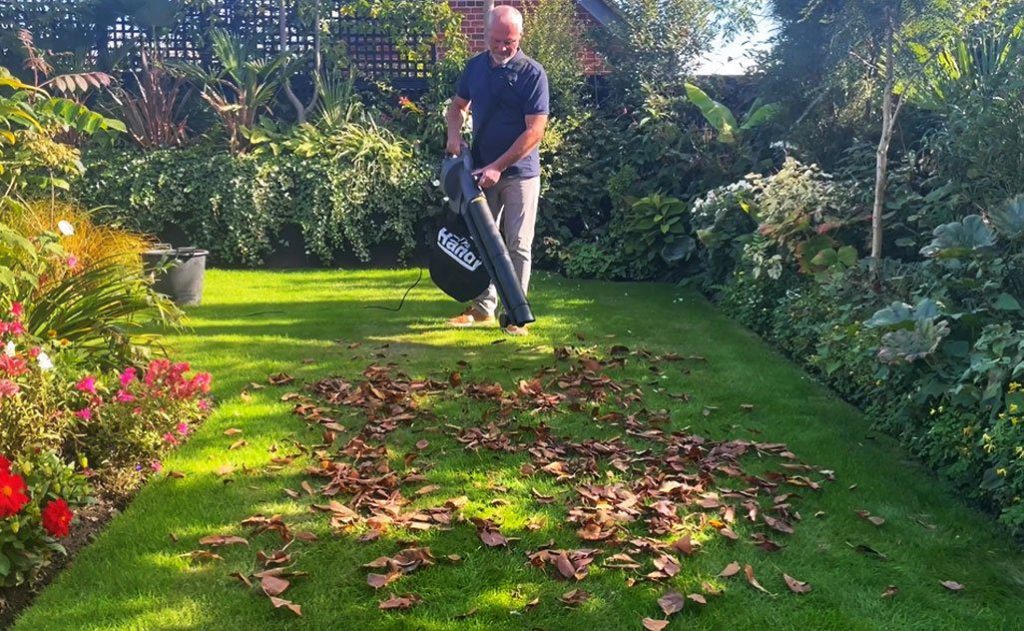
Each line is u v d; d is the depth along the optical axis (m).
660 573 2.85
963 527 3.35
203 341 5.77
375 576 2.80
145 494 3.41
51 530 2.68
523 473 3.64
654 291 8.33
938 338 3.98
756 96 9.55
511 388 4.82
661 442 4.07
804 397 4.87
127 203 9.18
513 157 5.93
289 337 5.93
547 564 2.92
